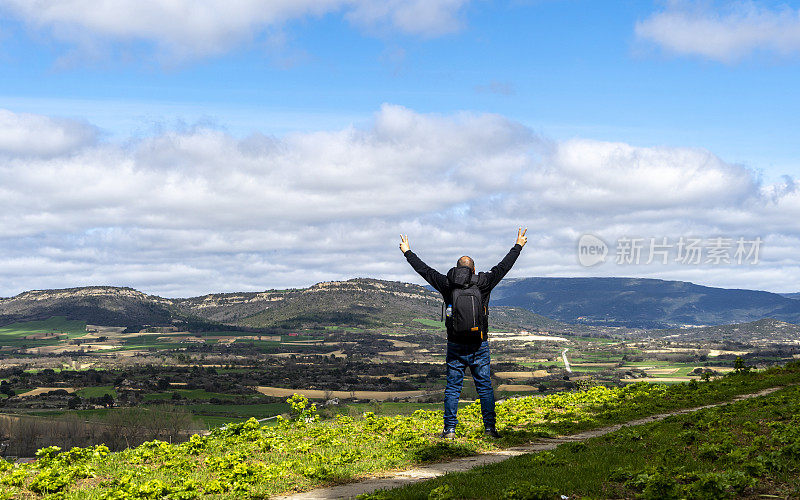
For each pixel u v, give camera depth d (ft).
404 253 44.16
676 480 30.07
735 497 27.84
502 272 43.09
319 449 45.11
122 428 338.75
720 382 81.76
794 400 54.24
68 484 37.06
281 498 33.50
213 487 34.78
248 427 51.57
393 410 223.10
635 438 42.50
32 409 415.85
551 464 35.22
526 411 63.10
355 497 31.27
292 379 584.81
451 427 44.98
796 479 29.89
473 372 45.50
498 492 29.32
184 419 352.08
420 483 32.45
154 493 33.65
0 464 40.04
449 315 42.96
